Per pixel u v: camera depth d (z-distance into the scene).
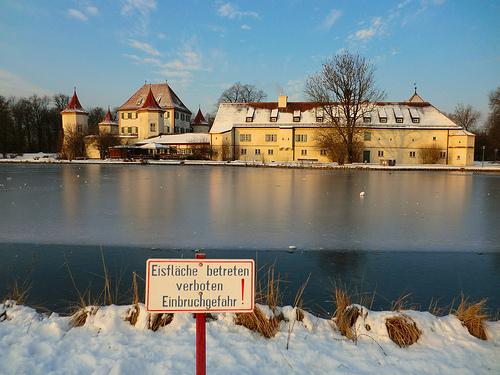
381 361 3.44
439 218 12.65
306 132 59.00
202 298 2.56
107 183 24.31
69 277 6.63
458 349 3.69
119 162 54.47
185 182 25.34
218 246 8.80
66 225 11.05
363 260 7.80
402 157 57.53
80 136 66.38
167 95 81.38
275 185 23.64
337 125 50.09
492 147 69.31
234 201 16.34
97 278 6.59
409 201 16.84
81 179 27.47
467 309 4.33
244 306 2.59
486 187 23.41
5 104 74.19
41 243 8.94
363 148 57.12
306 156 59.22
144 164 51.12
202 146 62.19
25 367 3.15
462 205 15.71
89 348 3.52
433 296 6.00
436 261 7.76
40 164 52.59
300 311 4.31
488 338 3.98
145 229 10.55
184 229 10.62
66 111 75.06
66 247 8.59
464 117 92.50
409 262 7.66
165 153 64.19
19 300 4.90
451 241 9.42
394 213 13.59
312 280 6.61
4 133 71.88
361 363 3.39
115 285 6.27
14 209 13.91
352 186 23.45
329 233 10.24
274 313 4.20
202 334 2.66
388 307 5.57
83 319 4.16
